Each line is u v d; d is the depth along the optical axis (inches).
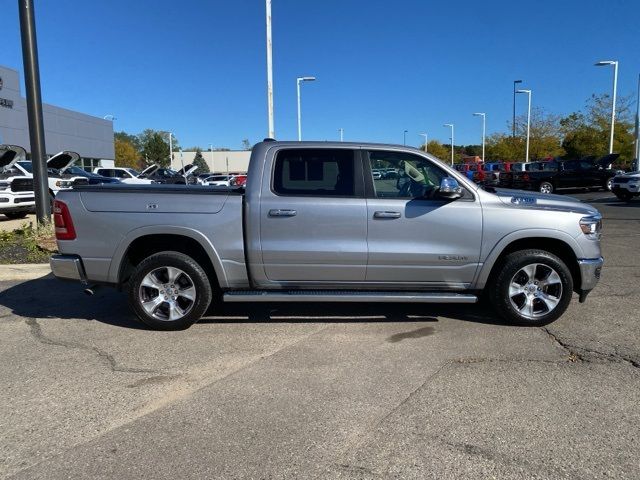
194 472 115.0
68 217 203.2
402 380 161.2
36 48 381.7
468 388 155.2
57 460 120.0
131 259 214.4
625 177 808.3
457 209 201.6
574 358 177.9
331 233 200.7
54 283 292.2
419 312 232.4
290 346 191.2
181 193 203.3
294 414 140.4
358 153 205.3
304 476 113.3
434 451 122.3
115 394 153.0
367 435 129.4
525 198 209.9
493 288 209.5
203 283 205.0
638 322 215.2
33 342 196.7
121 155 3400.6
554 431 130.8
